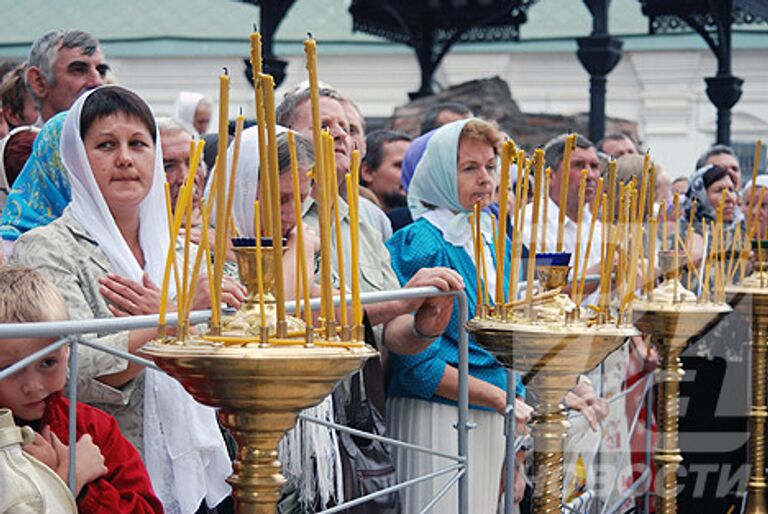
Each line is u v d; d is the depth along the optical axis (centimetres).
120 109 363
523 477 379
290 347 244
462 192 448
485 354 432
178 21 1834
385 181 647
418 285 388
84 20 1808
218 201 250
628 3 1828
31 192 390
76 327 278
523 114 1149
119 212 364
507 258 439
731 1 1165
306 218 418
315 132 253
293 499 358
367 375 382
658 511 390
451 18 1252
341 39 1908
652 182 371
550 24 1872
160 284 366
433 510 428
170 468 346
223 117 250
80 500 296
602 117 1132
